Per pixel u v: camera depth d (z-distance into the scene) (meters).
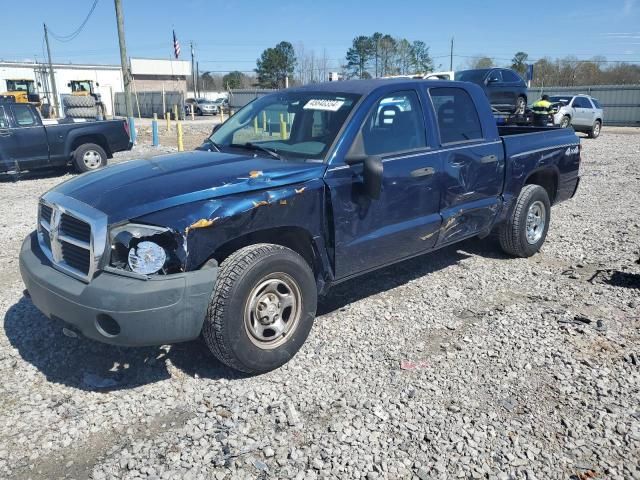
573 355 4.00
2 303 4.96
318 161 4.07
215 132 5.16
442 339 4.29
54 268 3.61
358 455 2.98
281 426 3.23
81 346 4.14
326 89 4.73
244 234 3.60
